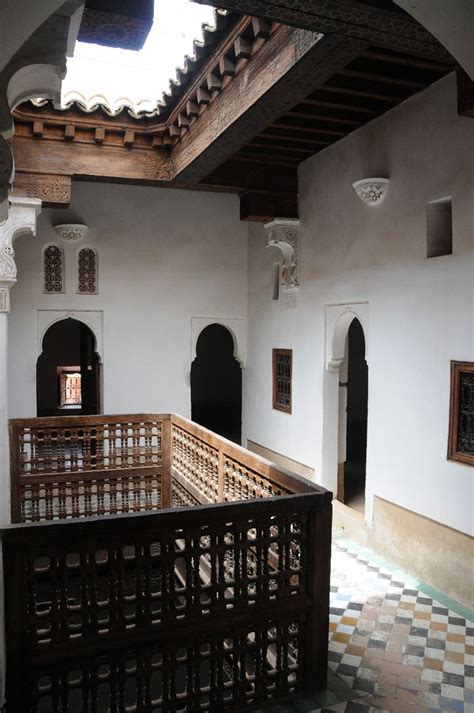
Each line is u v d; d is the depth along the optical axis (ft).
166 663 8.99
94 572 8.50
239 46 13.05
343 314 18.63
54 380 38.65
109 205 23.70
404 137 15.53
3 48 5.22
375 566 16.05
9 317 22.53
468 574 13.57
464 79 11.90
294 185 21.42
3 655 8.20
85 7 6.88
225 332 42.70
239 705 9.52
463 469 13.66
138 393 24.39
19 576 8.11
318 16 9.42
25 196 18.45
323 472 20.15
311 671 9.98
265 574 9.56
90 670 8.57
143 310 24.34
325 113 16.49
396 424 16.01
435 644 12.07
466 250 13.51
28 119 17.89
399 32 10.03
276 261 23.22
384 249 16.46
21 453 18.42
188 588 9.05
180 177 19.45
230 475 14.10
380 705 9.91
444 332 14.21
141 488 19.57
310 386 20.83
